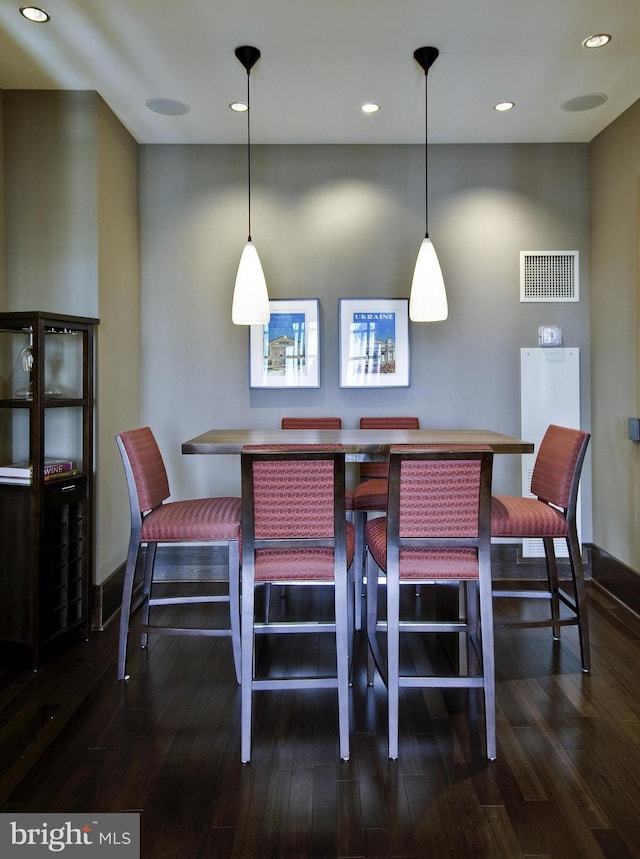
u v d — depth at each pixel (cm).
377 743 188
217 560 355
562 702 212
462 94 296
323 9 227
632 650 255
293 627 187
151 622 293
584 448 229
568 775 171
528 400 359
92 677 233
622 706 209
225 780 170
